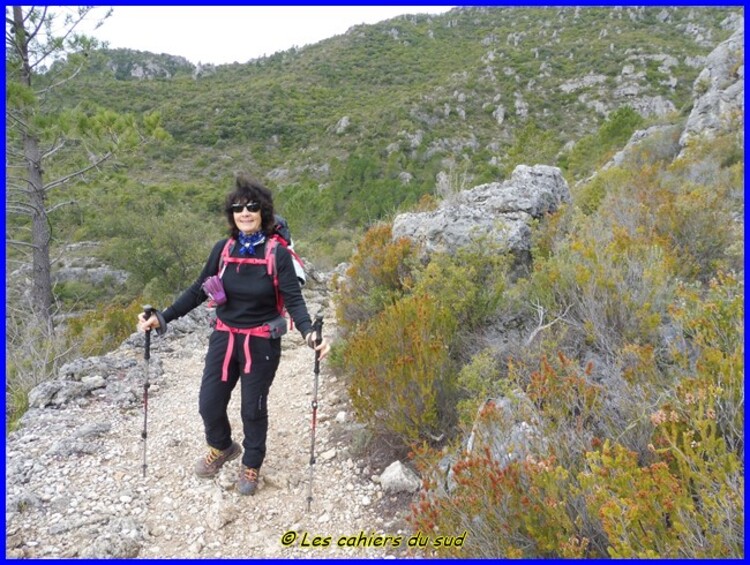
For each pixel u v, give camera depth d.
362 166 51.12
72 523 3.24
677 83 79.44
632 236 5.31
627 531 1.97
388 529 3.13
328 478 3.69
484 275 5.15
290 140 81.12
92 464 3.92
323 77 113.06
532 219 6.02
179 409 4.92
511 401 3.07
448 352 4.23
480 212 6.13
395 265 6.06
